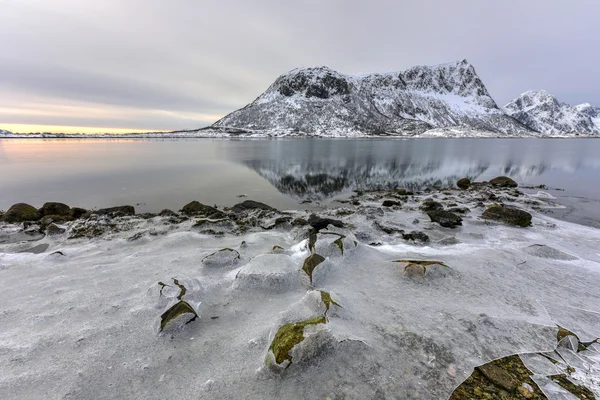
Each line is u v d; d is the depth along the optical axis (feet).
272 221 38.83
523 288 19.84
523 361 13.14
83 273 21.58
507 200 55.67
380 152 207.10
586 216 45.27
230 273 21.24
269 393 11.23
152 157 163.63
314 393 11.21
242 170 113.09
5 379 11.91
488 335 14.60
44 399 11.10
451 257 25.03
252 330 14.79
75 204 59.26
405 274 20.57
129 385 11.71
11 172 101.14
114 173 101.30
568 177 91.15
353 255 23.80
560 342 14.28
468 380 12.07
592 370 12.82
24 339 14.23
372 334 14.35
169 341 14.07
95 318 15.85
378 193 68.18
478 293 18.83
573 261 24.98
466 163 138.00
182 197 65.57
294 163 138.62
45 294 18.54
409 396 11.23
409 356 13.10
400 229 34.71
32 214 45.06
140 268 22.25
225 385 11.60
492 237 32.86
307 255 23.43
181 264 22.94
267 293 18.30
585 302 18.51
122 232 34.40
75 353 13.33
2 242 34.12
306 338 12.65
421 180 93.40
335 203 59.57
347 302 16.85
